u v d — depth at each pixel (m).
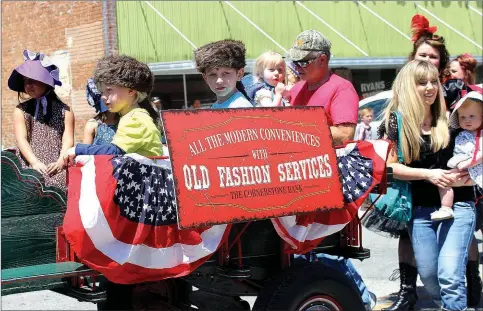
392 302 5.70
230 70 3.79
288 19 17.55
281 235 3.66
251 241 3.84
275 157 3.51
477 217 5.35
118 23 15.09
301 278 3.78
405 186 4.70
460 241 4.59
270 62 5.03
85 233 3.19
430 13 19.62
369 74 18.64
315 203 3.62
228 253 3.67
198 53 3.81
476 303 5.43
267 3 17.19
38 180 3.74
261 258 3.94
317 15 17.98
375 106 11.07
